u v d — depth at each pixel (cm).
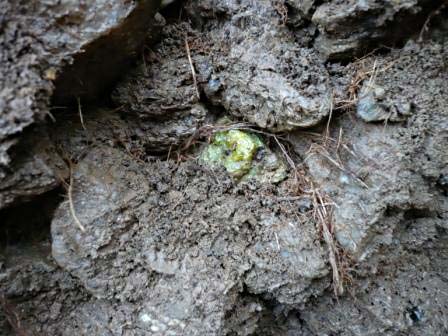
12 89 21
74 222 24
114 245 25
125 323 25
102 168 26
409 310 28
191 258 26
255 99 29
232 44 30
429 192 27
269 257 26
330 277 27
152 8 24
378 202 26
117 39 24
